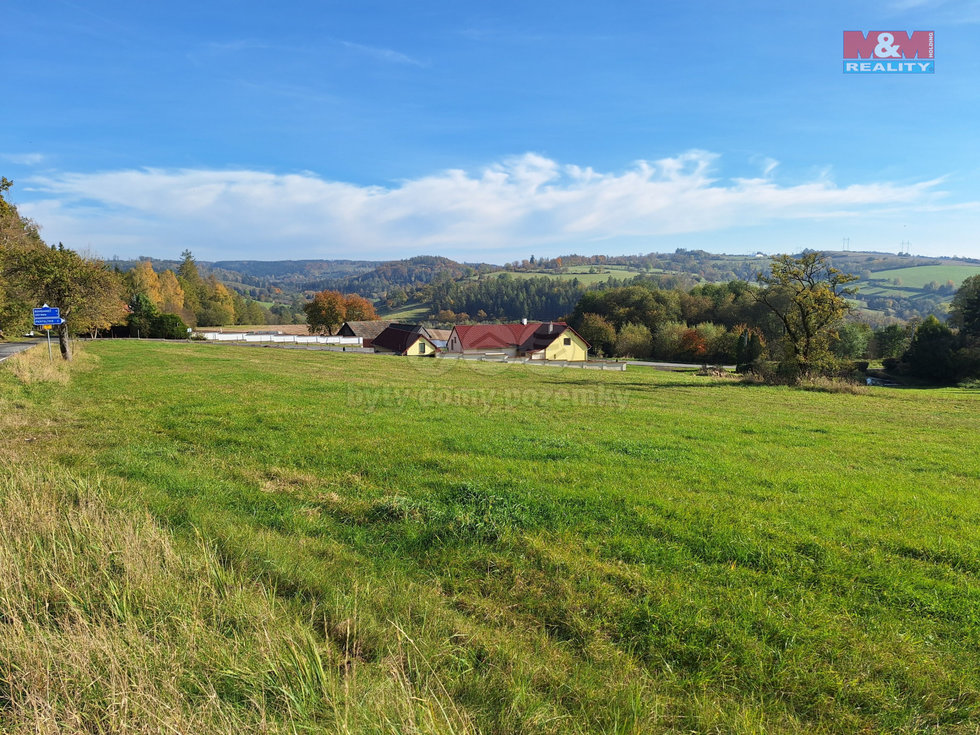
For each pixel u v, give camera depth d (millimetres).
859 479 8844
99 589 4051
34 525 5121
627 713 3195
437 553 5402
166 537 5023
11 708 2971
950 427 16812
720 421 15789
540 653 3801
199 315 112062
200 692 3092
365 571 4914
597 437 12070
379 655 3604
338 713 2865
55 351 30250
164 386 19188
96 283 27359
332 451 9578
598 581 4820
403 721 2816
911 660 3822
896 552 5680
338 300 97500
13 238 30875
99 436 10438
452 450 10062
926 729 3199
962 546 5773
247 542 5262
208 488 7141
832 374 32531
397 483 7727
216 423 12180
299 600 4273
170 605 3916
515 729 2996
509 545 5590
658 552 5457
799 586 4840
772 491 7801
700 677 3607
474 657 3699
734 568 5160
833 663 3766
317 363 37281
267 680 3148
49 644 3312
